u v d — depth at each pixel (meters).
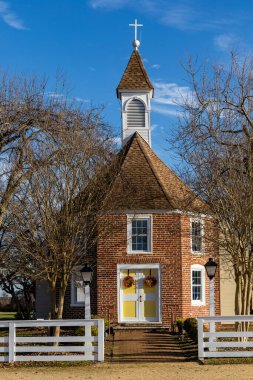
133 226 34.16
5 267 27.83
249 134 25.53
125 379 18.78
